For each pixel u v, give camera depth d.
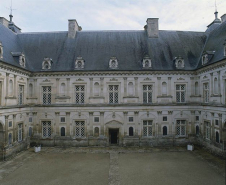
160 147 19.95
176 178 12.13
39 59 21.72
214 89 17.38
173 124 20.64
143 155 17.17
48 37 23.98
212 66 17.22
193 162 15.16
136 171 13.38
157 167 14.11
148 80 20.59
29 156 17.09
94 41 23.38
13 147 17.23
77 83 20.59
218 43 19.02
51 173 13.15
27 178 12.34
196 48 22.84
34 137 20.62
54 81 20.69
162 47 22.73
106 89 20.52
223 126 15.98
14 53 18.81
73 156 17.03
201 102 19.92
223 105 15.76
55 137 20.44
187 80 20.84
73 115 20.52
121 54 21.91
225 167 14.02
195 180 11.82
